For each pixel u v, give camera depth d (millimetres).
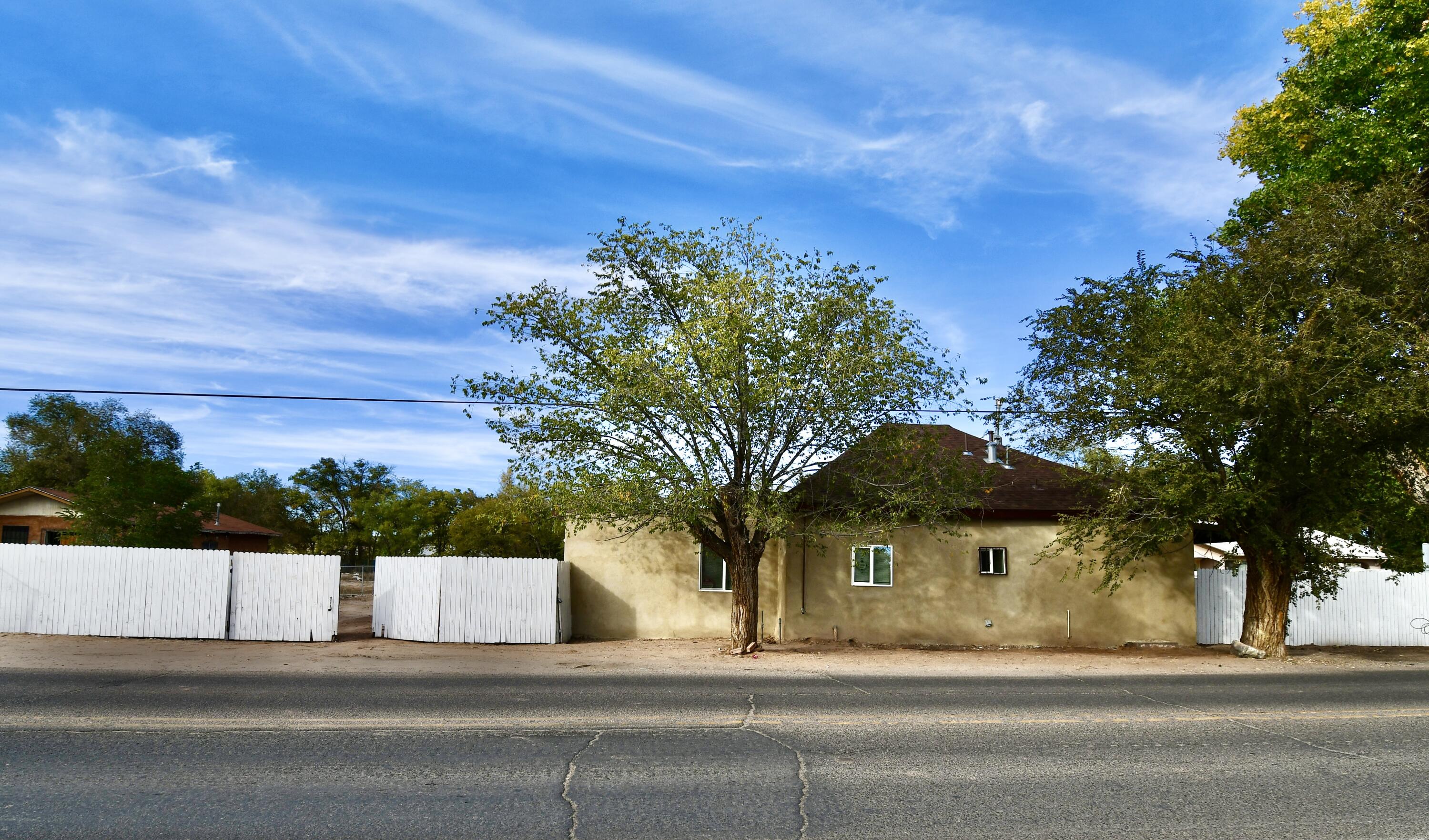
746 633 18719
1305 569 19500
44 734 8898
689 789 7230
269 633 19281
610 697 11961
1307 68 26969
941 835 6168
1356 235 17391
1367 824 6488
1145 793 7258
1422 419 16750
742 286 17562
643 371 17328
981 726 10102
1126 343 19203
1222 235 28328
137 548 19516
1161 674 16078
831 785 7410
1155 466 18594
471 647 19234
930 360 18766
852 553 21953
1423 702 12344
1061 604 22000
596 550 22500
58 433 54094
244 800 6707
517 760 8109
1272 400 16625
